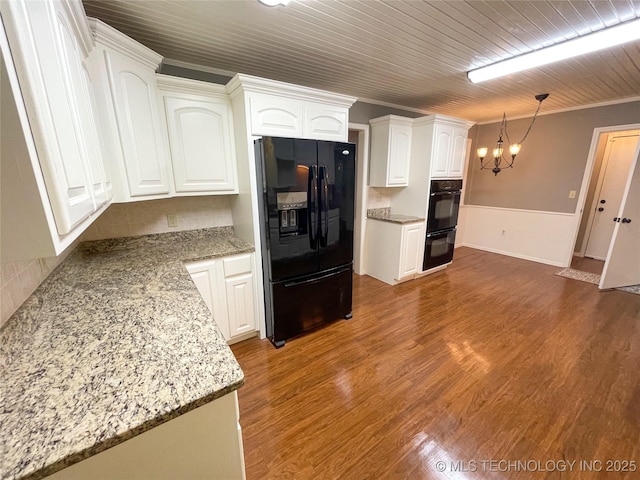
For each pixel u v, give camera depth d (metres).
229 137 2.10
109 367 0.77
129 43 1.46
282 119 2.04
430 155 3.33
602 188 4.42
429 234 3.56
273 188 1.94
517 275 3.79
